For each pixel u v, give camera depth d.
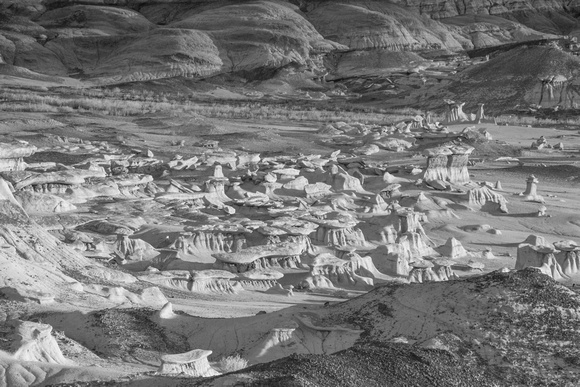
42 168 72.38
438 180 83.88
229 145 122.38
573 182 97.75
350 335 30.38
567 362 27.28
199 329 32.88
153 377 24.62
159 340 32.06
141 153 103.88
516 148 117.81
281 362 23.81
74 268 42.22
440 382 24.56
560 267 56.84
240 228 60.00
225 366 28.83
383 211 74.19
